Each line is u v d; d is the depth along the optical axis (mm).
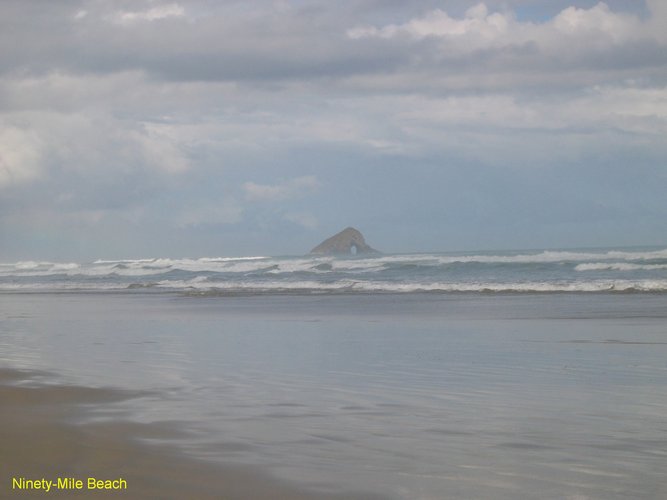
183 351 13094
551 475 5324
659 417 7277
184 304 27672
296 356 12234
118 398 8422
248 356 12281
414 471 5422
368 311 22094
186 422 7125
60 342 14961
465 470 5453
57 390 8969
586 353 12078
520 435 6551
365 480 5207
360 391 8867
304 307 24406
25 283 54125
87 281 52938
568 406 7859
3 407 7926
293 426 6938
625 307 21203
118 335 16297
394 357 11945
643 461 5688
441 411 7645
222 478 5250
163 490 4992
